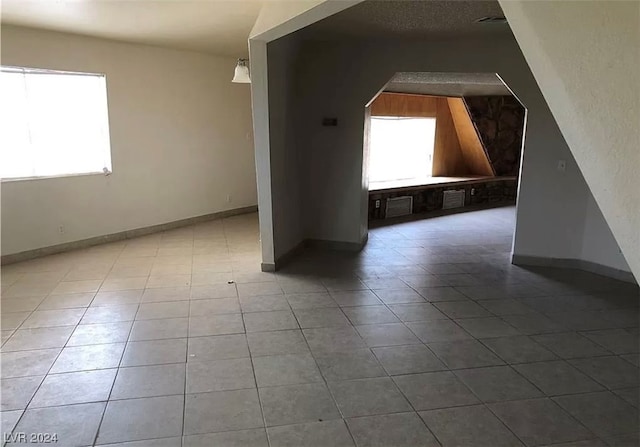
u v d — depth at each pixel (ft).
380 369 9.15
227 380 8.70
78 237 17.79
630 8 3.14
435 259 17.02
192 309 12.04
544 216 15.94
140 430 7.25
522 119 30.19
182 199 21.75
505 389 8.50
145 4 12.73
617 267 14.84
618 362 9.54
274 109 14.26
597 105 3.49
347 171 17.48
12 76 15.55
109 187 18.63
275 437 7.12
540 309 12.34
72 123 17.49
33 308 11.96
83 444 6.94
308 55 16.76
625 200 3.38
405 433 7.23
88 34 16.74
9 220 15.52
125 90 18.71
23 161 16.14
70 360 9.36
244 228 21.57
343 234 18.12
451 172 31.07
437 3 11.15
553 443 7.06
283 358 9.55
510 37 14.97
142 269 15.33
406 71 16.11
